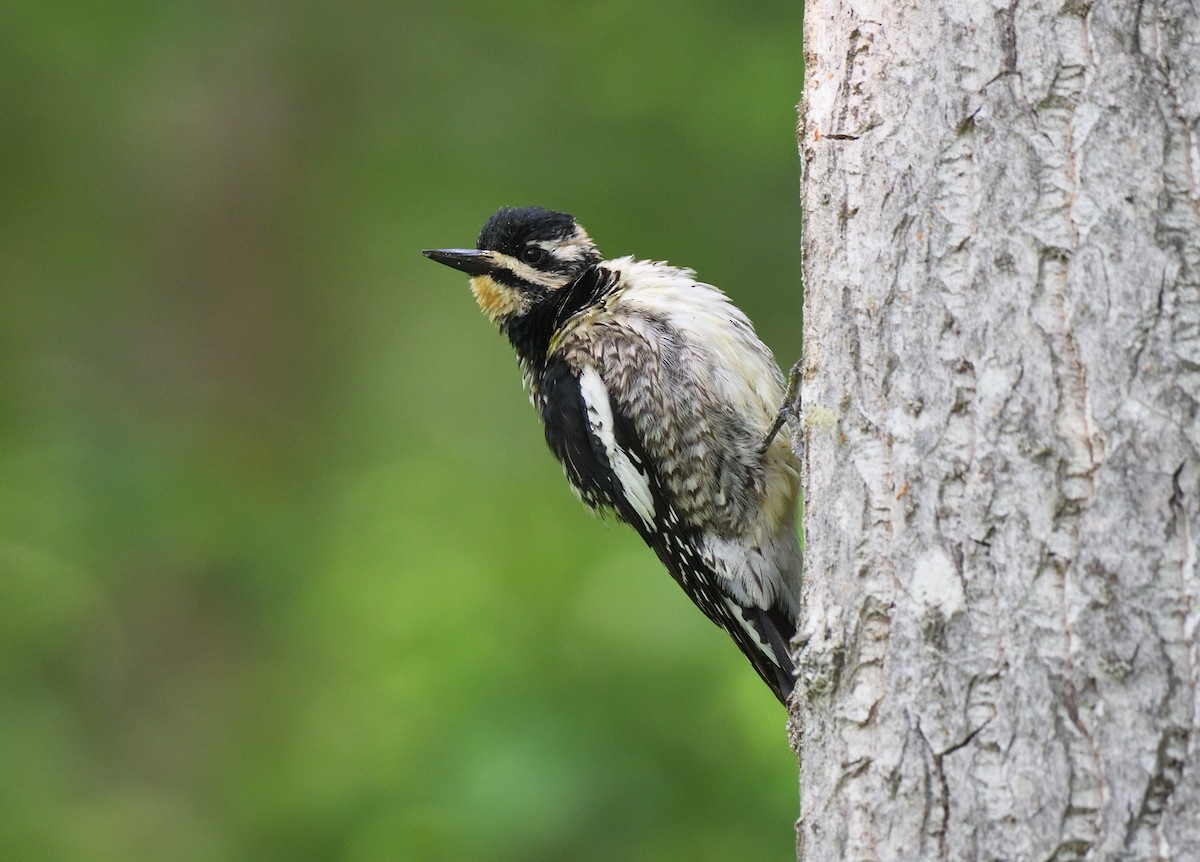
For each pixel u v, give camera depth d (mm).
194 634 16094
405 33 18344
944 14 5594
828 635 5547
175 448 17312
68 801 14922
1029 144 5352
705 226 16562
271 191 18344
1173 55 5258
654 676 12516
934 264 5469
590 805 11539
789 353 16359
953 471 5301
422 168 17578
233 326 18328
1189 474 4977
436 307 18203
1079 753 4918
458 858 11508
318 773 13062
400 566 14773
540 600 13750
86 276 18516
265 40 18344
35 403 17656
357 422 18062
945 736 5152
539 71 17734
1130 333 5105
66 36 17359
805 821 5586
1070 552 5047
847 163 5789
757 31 16484
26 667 15648
